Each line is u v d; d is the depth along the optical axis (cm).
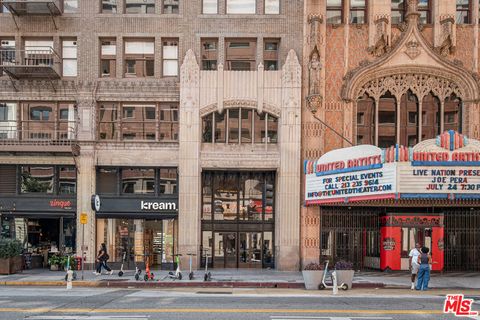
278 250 2809
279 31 2867
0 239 2627
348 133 2814
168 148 2852
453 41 2795
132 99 2861
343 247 2839
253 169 2877
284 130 2811
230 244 2928
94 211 2809
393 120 2867
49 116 2888
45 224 2897
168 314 1292
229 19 2870
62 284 2169
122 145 2842
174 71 2903
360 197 2334
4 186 2856
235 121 2888
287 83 2820
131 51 2905
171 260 2845
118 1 2889
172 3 2911
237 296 1722
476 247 2834
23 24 2862
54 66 2839
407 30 2823
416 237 2736
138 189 2889
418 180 2123
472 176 2109
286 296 1725
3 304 1488
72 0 2898
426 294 1847
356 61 2850
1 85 2861
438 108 2861
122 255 2848
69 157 2839
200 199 2878
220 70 2841
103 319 1208
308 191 2708
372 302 1579
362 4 2908
